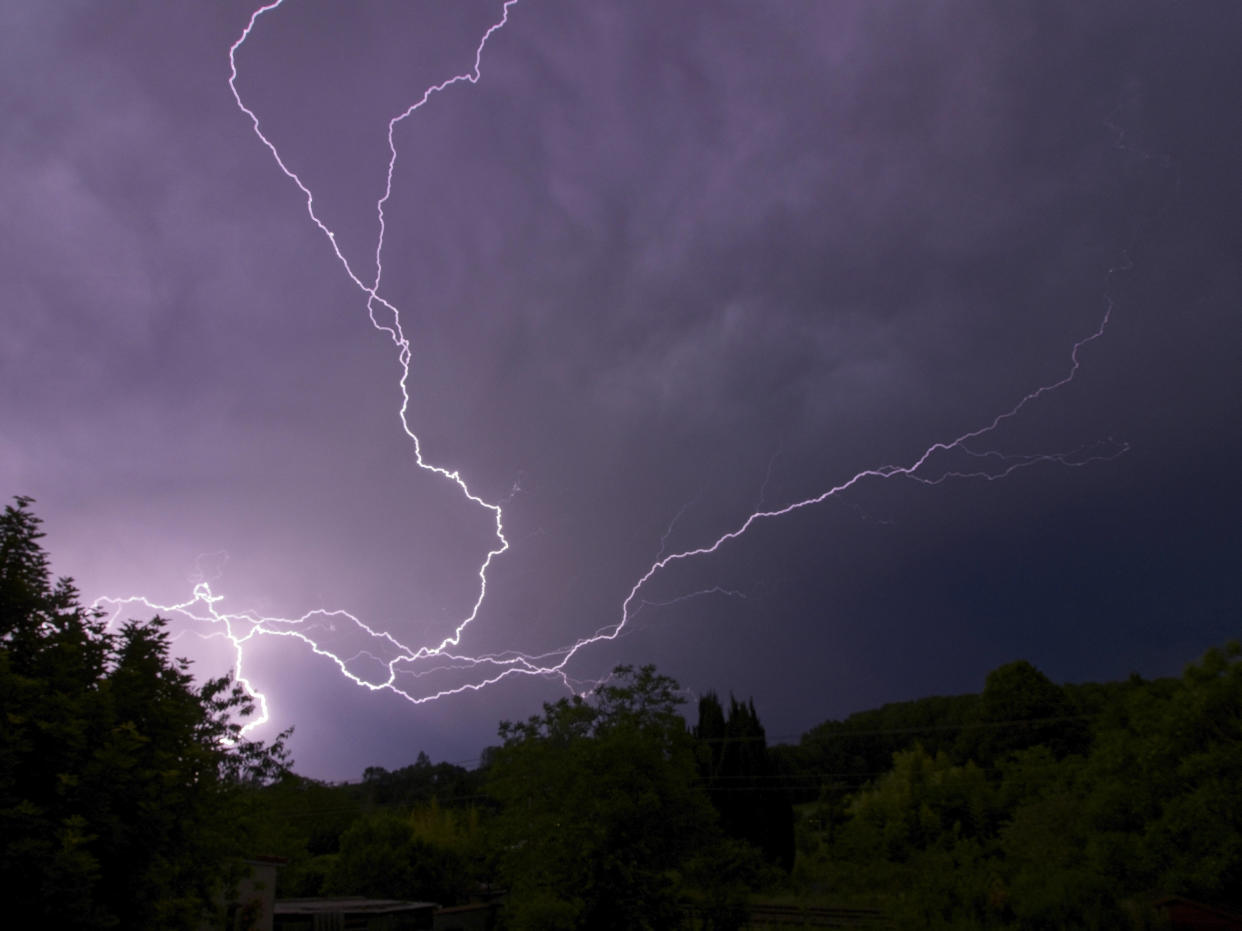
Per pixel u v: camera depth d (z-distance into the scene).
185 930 8.11
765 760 31.23
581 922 13.73
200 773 8.56
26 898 6.29
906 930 16.77
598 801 14.32
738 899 15.78
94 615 8.32
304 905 20.69
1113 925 12.95
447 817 30.16
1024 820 17.27
